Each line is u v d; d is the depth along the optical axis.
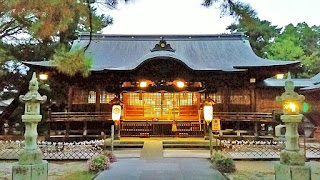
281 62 17.88
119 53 21.17
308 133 19.67
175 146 14.36
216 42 22.95
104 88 18.25
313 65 29.06
